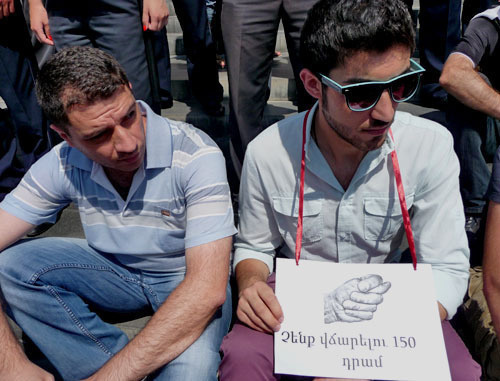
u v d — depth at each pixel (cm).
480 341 153
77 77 112
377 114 108
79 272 148
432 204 133
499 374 148
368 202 132
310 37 111
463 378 121
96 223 148
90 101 114
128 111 120
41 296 141
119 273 154
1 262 143
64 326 144
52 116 120
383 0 101
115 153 123
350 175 130
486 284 128
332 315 124
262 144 135
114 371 125
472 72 187
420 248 137
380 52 101
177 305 127
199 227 132
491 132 204
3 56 231
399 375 116
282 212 139
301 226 136
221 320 142
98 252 156
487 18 187
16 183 244
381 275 129
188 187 135
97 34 222
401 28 100
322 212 136
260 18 208
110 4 211
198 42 283
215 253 131
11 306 145
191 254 132
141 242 147
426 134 126
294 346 121
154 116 136
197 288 128
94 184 140
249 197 143
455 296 130
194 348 131
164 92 316
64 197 148
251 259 148
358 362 118
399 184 126
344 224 136
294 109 315
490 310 129
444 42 290
